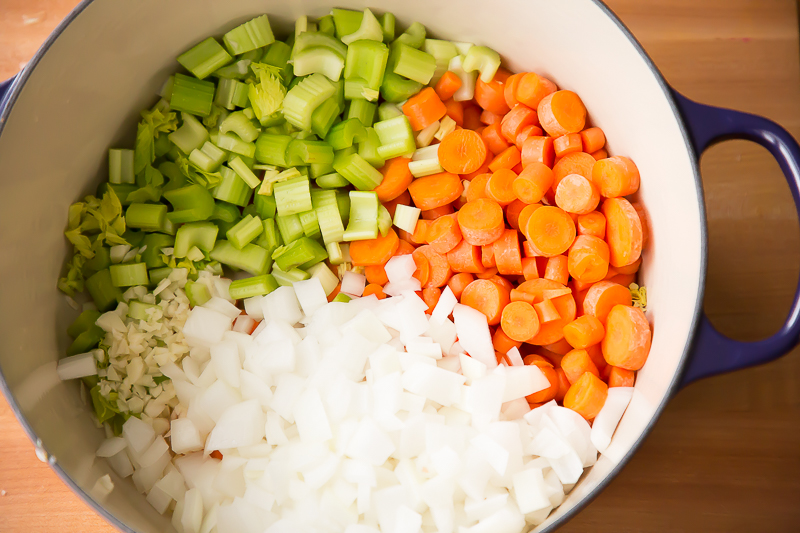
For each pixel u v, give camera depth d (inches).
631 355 18.4
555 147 19.5
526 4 18.3
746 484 19.7
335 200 20.1
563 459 18.5
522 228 19.5
